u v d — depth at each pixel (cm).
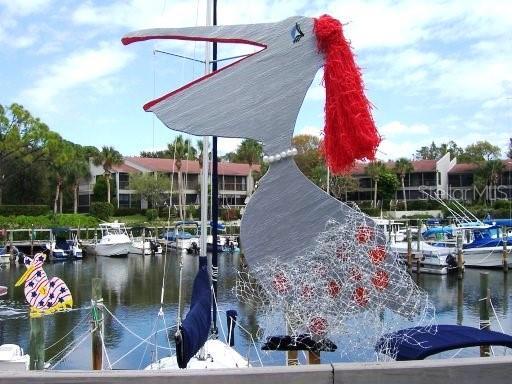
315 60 399
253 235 398
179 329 353
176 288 2278
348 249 388
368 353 391
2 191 4706
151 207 5366
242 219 399
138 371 283
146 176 5116
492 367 292
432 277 2556
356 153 394
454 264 2580
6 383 275
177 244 2995
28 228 3925
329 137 401
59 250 3444
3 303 1830
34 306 862
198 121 396
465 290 2203
